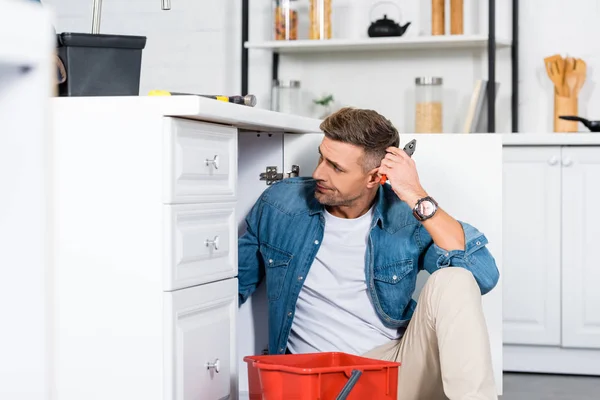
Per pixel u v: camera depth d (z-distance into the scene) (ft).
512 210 13.39
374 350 8.17
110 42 7.02
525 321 13.42
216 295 7.13
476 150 9.64
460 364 7.04
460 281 7.24
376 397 6.67
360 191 8.02
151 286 6.40
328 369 6.44
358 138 7.79
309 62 16.38
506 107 15.62
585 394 11.96
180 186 6.55
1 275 3.65
